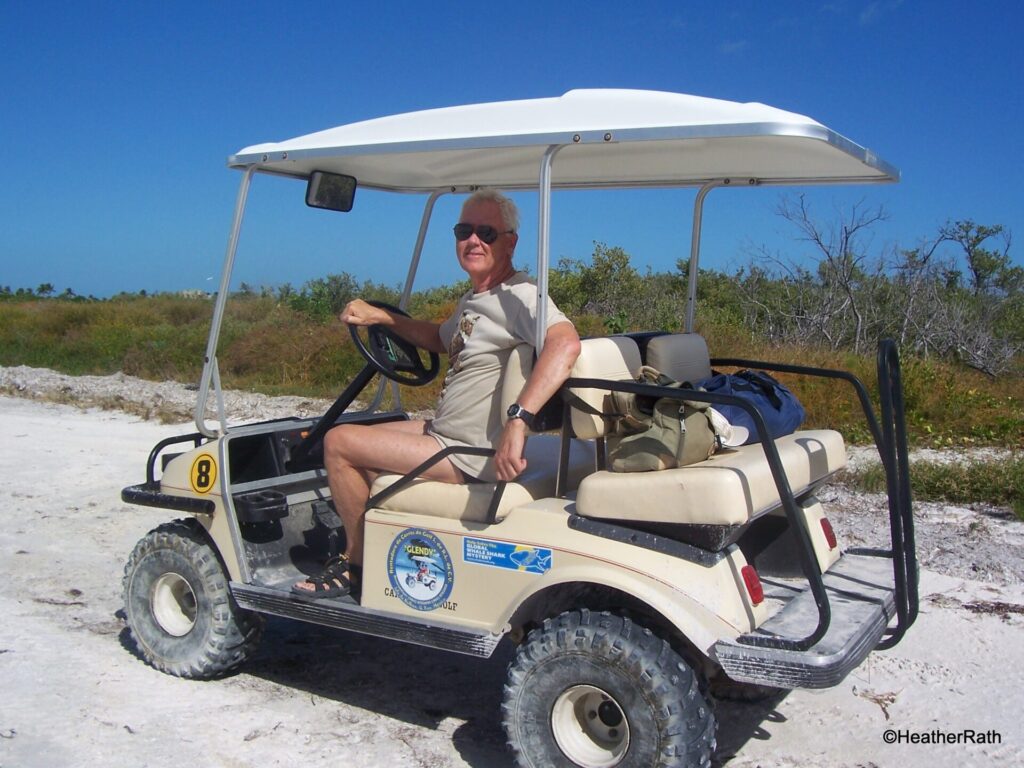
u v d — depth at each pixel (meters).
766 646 2.75
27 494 7.48
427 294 13.43
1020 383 11.16
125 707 3.78
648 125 2.89
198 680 4.06
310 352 14.33
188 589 4.14
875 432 3.58
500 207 3.46
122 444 9.61
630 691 2.87
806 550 2.76
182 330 17.61
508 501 3.17
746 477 2.93
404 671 4.22
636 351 3.50
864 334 13.55
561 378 3.04
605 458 3.31
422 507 3.33
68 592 5.26
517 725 3.07
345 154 3.46
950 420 9.23
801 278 14.70
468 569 3.19
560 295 15.55
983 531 6.05
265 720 3.70
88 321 20.97
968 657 4.21
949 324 13.46
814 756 3.40
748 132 2.73
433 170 3.99
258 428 4.07
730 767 3.33
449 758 3.41
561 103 3.12
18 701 3.81
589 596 3.13
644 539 2.93
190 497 3.96
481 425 3.40
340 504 3.63
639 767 2.87
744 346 11.44
